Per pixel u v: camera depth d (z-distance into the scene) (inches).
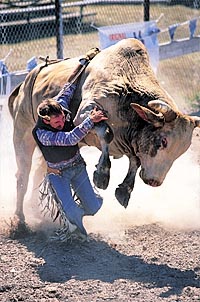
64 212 329.7
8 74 525.0
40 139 325.7
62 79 358.3
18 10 949.8
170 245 347.3
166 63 813.2
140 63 337.4
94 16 1040.2
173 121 305.4
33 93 373.7
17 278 307.9
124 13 1081.4
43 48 882.1
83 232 339.0
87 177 337.4
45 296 288.5
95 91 327.9
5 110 522.9
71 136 317.4
